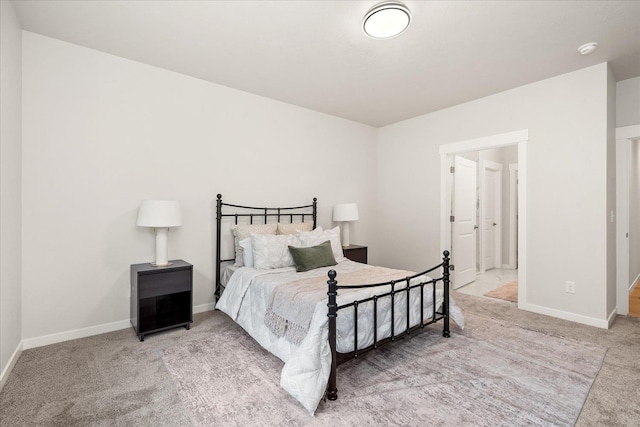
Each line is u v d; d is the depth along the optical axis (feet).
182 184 10.19
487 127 12.02
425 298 8.46
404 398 5.78
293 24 7.37
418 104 12.94
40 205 7.89
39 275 7.89
